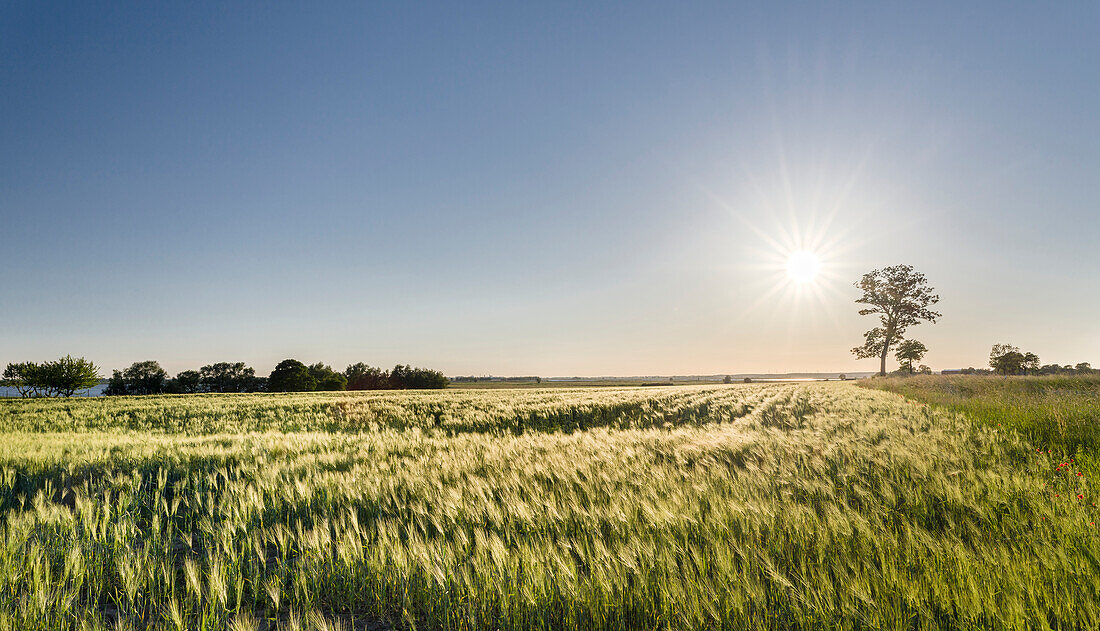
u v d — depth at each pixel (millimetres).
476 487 5738
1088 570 3467
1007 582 3289
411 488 6105
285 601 3996
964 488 5566
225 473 6809
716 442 9172
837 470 6891
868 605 3129
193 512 5824
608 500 5535
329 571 4188
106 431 15750
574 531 4754
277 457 8734
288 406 26172
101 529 4797
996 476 5840
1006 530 4539
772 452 8188
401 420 19406
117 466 7938
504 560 3676
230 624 3504
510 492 5633
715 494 5191
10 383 66000
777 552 4180
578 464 7023
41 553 4188
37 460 7887
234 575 4051
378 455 8805
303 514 5738
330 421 19734
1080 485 5906
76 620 3367
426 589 3783
